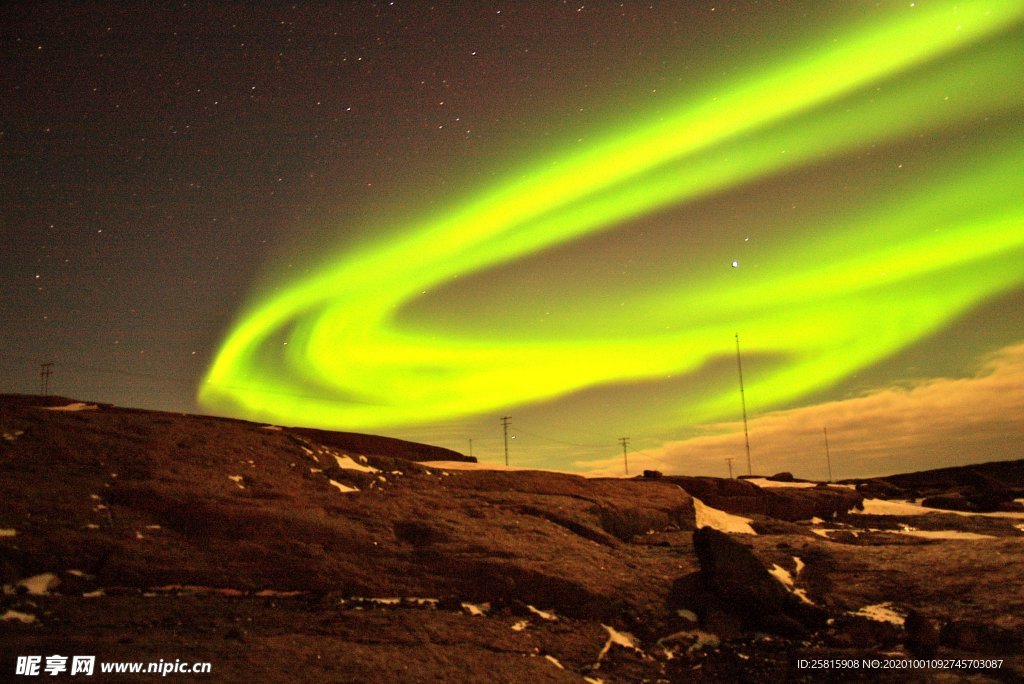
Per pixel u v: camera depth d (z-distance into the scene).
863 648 17.42
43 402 26.19
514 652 15.33
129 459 20.22
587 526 25.23
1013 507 49.19
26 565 15.20
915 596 20.80
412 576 18.77
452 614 17.06
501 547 20.70
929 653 16.72
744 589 19.52
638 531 29.66
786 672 15.93
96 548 16.22
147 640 12.69
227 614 14.94
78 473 18.81
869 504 48.47
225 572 16.98
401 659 13.52
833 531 35.34
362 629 15.02
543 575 19.41
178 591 16.05
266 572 17.41
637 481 36.34
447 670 13.44
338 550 18.94
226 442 23.52
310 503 20.95
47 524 16.47
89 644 11.98
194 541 17.69
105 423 22.30
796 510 41.81
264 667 12.04
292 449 24.86
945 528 40.84
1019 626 17.83
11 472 18.05
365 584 17.94
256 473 22.14
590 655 16.09
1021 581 21.06
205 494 19.20
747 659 16.83
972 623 18.38
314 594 17.20
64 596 14.74
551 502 27.36
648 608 19.36
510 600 18.69
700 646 17.81
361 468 26.31
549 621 17.97
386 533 20.50
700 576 21.23
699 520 34.47
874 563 23.84
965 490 57.44
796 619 19.09
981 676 15.22
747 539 28.11
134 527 17.41
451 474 29.23
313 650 13.23
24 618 13.20
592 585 19.62
